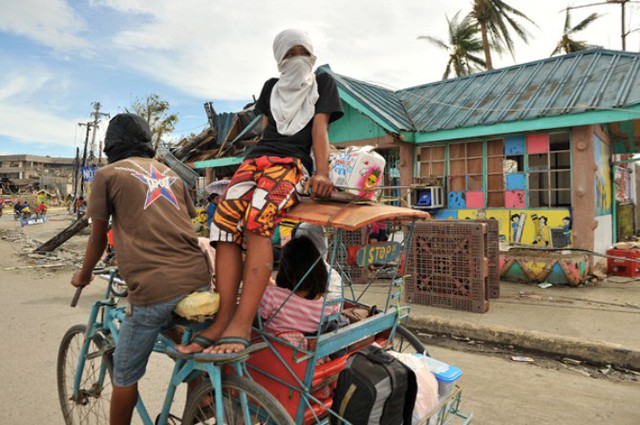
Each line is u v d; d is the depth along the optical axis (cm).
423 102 1053
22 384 400
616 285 730
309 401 204
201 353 183
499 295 655
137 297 204
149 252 207
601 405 347
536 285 736
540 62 983
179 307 197
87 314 641
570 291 689
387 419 192
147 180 221
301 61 223
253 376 213
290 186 206
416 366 231
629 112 692
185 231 221
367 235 698
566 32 2528
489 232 652
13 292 808
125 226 212
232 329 188
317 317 224
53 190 6856
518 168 882
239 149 1456
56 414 345
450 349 486
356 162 228
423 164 974
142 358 216
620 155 1241
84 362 277
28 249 1530
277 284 248
